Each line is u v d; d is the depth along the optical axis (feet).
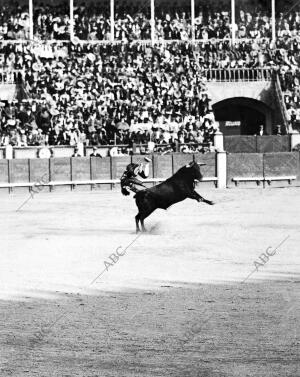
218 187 157.79
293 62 182.91
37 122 161.27
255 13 197.47
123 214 111.45
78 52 178.60
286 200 128.88
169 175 156.46
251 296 55.83
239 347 42.73
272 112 181.98
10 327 47.52
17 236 90.58
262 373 38.17
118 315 50.34
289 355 41.16
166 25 190.39
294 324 47.50
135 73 173.17
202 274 65.10
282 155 159.74
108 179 156.97
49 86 168.14
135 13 195.00
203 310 51.47
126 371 38.83
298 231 91.25
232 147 165.58
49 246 82.17
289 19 195.93
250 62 181.06
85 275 65.26
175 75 174.60
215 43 184.96
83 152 158.81
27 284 61.52
